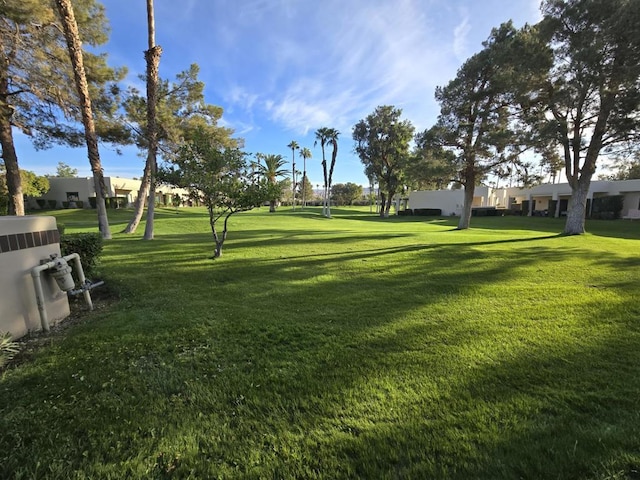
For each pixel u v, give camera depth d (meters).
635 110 10.84
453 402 2.11
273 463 1.63
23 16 8.99
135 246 9.50
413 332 3.31
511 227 21.44
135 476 1.56
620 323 3.46
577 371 2.47
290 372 2.52
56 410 2.04
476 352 2.82
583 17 10.83
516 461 1.60
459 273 6.16
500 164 15.93
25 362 2.65
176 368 2.58
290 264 6.99
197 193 7.23
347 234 14.09
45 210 32.12
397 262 7.26
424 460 1.63
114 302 4.36
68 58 11.27
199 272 6.16
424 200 42.47
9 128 12.52
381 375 2.46
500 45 14.77
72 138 14.00
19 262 3.05
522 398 2.13
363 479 1.53
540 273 6.09
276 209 48.75
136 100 14.95
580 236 13.02
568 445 1.70
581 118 12.82
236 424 1.93
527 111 13.89
